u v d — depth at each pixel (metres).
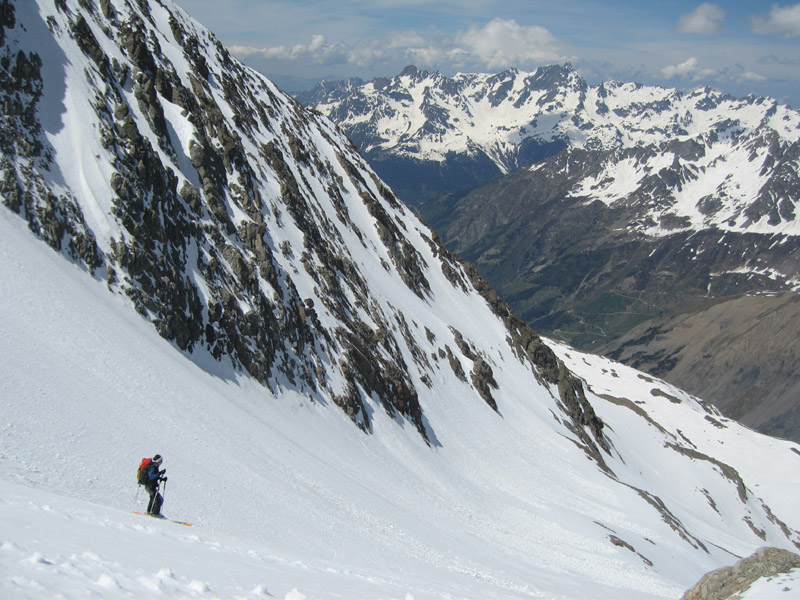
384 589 23.86
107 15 77.31
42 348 37.22
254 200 85.50
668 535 91.12
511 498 84.81
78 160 54.59
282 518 37.56
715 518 143.50
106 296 49.31
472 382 117.75
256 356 63.47
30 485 23.64
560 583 53.78
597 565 66.94
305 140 138.38
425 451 84.19
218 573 15.99
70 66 60.69
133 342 46.50
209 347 58.25
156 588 12.32
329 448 63.50
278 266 79.06
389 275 126.31
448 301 146.75
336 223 118.31
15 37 56.31
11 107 51.84
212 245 67.06
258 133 110.75
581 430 136.00
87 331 42.53
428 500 68.81
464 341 129.62
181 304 56.56
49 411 31.62
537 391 138.62
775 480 175.50
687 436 189.88
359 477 61.16
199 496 33.59
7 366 32.72
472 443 98.44
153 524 21.77
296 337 73.38
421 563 42.62
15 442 27.19
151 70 77.69
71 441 30.41
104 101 61.88
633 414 177.88
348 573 25.66
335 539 39.03
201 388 50.19
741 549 116.00
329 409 71.44
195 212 67.38
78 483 26.69
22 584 10.12
